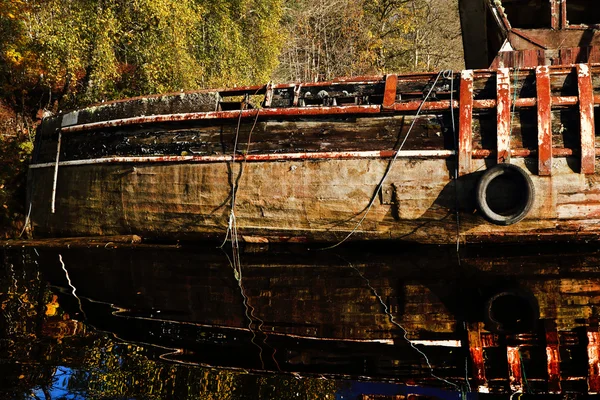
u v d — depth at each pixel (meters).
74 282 7.33
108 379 4.17
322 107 7.98
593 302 5.92
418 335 5.25
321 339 5.17
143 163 9.08
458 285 6.68
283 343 5.08
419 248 8.33
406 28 29.25
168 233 9.17
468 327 5.41
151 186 9.04
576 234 7.60
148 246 9.40
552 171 7.34
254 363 4.59
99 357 4.64
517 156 7.45
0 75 19.27
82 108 9.98
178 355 4.73
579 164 7.30
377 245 8.42
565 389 4.36
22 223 11.74
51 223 10.52
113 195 9.45
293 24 31.58
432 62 31.14
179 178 8.80
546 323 5.43
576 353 4.86
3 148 14.10
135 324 5.56
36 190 10.99
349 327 5.48
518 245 8.16
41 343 4.93
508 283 6.69
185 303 6.31
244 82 22.12
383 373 4.48
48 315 5.82
